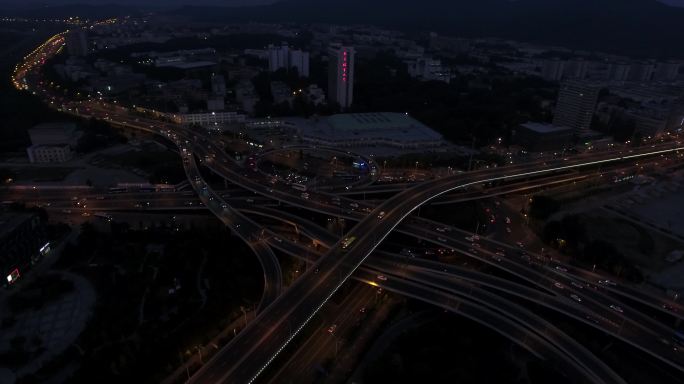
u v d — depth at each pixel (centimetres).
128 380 18962
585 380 18725
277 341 18625
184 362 19938
